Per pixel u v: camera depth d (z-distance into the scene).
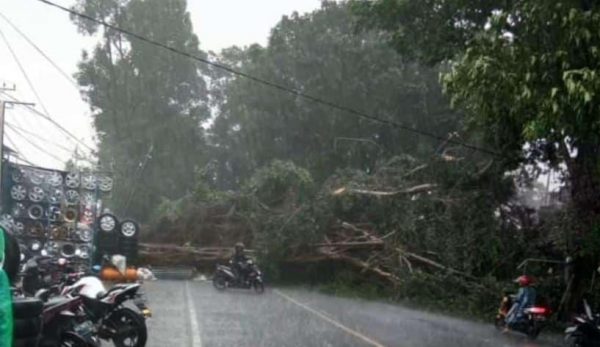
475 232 19.86
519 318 15.65
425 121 36.25
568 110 10.73
